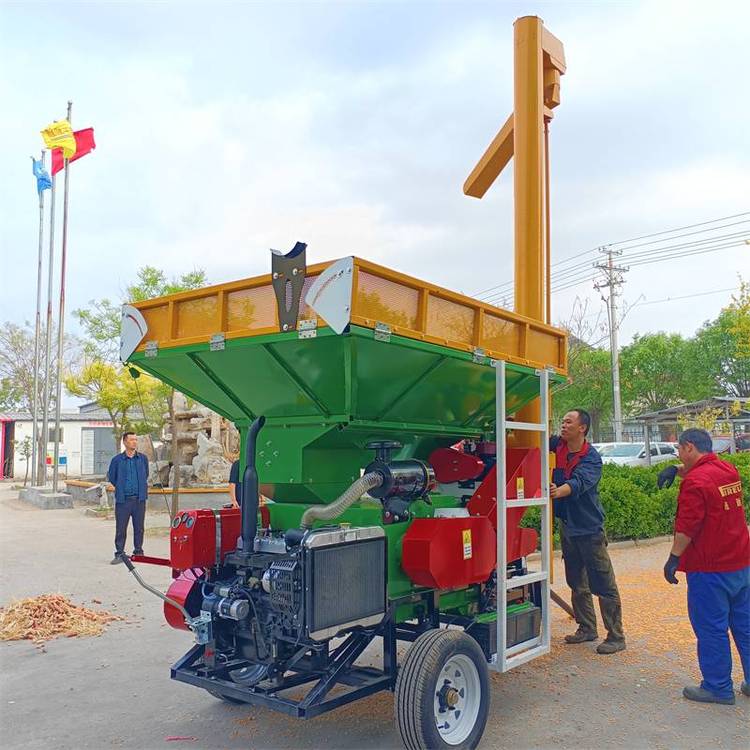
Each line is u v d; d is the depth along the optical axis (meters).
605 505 11.95
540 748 4.57
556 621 7.63
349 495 4.50
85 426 40.09
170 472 19.34
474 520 5.00
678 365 46.16
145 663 6.37
